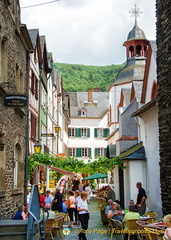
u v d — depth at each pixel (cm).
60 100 4428
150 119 1844
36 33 2417
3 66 1295
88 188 3088
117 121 3797
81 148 6028
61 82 4541
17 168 1645
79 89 11744
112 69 13100
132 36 4038
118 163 2073
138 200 1539
